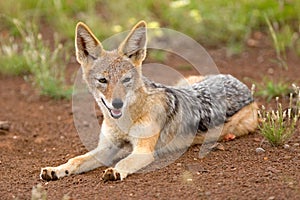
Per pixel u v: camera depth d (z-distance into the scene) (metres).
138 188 8.91
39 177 9.84
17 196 8.95
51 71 15.77
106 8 20.52
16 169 10.35
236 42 18.66
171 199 8.38
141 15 19.28
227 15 19.05
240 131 11.48
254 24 19.31
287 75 15.53
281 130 10.40
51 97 15.04
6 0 19.50
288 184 8.61
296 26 19.06
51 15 19.77
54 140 12.17
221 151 10.52
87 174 10.00
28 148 11.77
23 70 16.95
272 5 19.50
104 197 8.62
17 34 18.80
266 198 8.20
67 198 8.53
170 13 19.22
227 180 8.95
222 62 17.30
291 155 9.98
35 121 13.47
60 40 18.55
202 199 8.31
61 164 10.60
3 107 14.44
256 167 9.50
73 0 20.36
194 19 18.97
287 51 17.83
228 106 11.55
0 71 16.97
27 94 15.38
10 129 12.93
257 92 14.04
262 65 16.78
